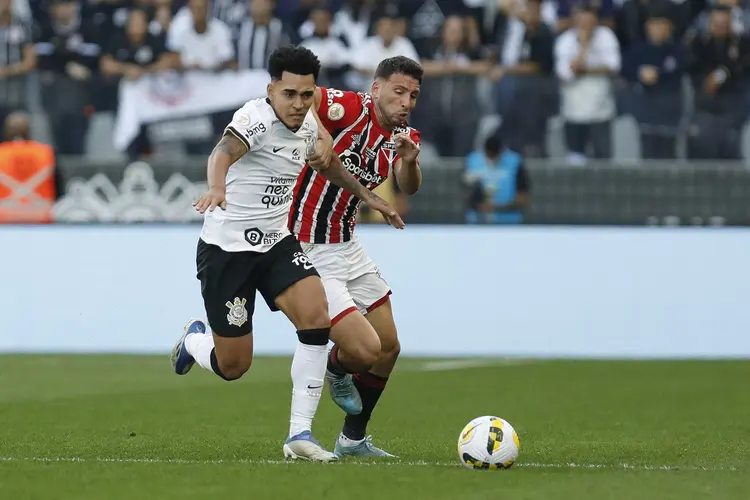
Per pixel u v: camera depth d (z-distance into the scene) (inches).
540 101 2210.9
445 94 2214.6
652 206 2169.0
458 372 1752.0
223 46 2234.3
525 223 2174.0
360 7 2249.0
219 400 1375.5
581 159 2214.6
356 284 935.0
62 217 2166.6
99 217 2166.6
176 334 2113.7
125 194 2167.8
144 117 2229.3
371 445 927.7
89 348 2127.2
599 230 2138.3
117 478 737.0
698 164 2167.8
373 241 2154.3
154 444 968.3
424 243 2146.9
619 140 2212.1
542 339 2117.4
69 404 1326.3
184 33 2224.4
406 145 897.5
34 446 949.8
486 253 2140.7
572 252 2135.8
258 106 829.2
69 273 2140.7
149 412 1248.8
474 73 2214.6
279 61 813.9
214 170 796.0
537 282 2130.9
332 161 876.0
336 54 2218.3
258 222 854.5
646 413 1269.7
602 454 914.1
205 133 2230.6
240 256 856.9
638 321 2111.2
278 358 1977.1
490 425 796.6
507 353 2117.4
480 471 776.9
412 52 2240.4
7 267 2149.4
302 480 729.0
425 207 2182.6
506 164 2169.0
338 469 778.8
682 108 2206.0
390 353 927.0
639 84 2206.0
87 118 2231.8
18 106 2233.0
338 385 903.1
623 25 2235.5
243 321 864.3
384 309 937.5
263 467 787.4
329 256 923.4
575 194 2171.5
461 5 2226.9
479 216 2176.4
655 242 2123.5
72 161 2174.0
